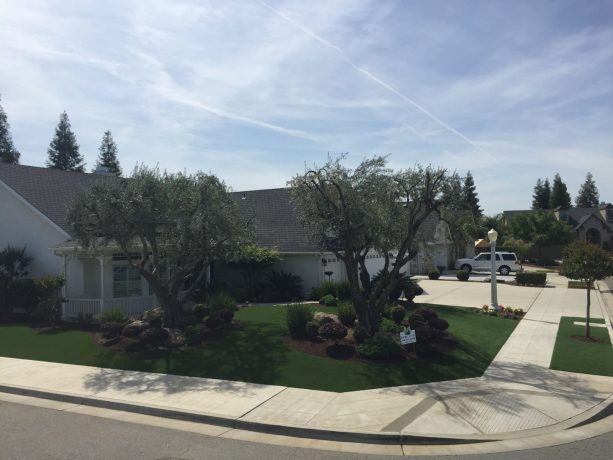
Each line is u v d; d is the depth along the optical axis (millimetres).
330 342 13078
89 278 21266
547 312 20516
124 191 14328
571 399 9250
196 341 13680
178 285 15828
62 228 20469
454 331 15555
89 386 10336
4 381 10789
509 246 53469
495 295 20609
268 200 30312
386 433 7562
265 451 7098
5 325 17703
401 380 10500
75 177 25812
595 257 14445
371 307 13891
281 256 25875
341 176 13609
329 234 14133
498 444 7375
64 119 63469
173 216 14570
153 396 9578
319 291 23469
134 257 21281
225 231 15109
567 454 6934
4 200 22562
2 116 54562
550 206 94812
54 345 14414
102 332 15531
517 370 11406
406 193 13805
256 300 24031
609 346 13898
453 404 8969
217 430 8062
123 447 7207
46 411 9062
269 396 9484
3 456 6828
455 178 13656
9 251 20750
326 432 7691
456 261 42562
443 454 7004
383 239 14031
